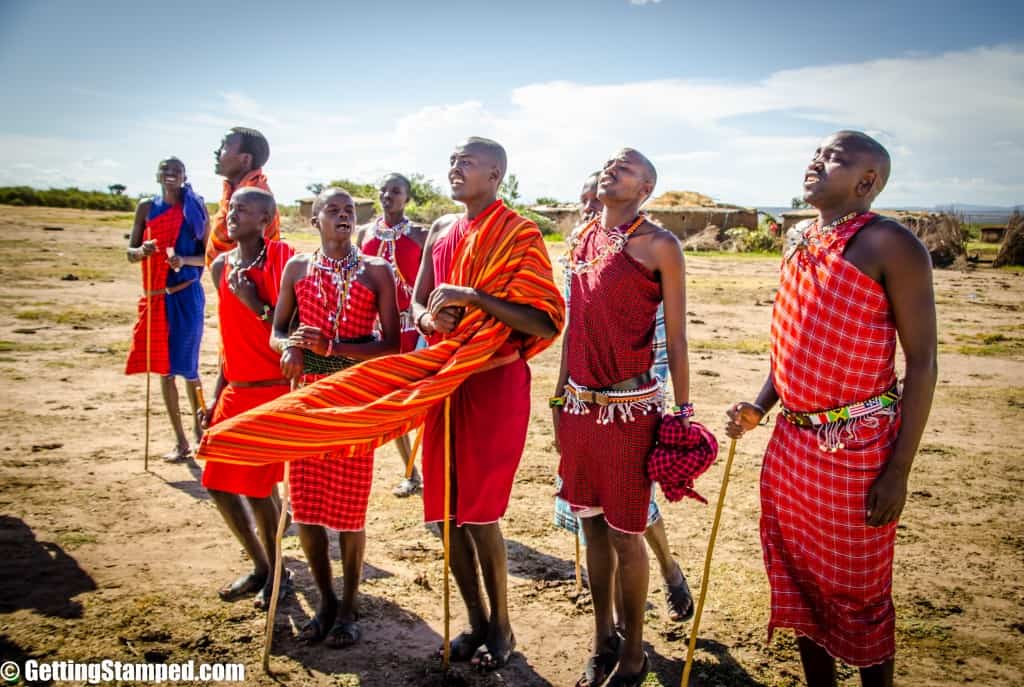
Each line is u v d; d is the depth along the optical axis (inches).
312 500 156.4
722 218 2044.8
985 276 1133.1
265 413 134.9
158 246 260.2
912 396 116.7
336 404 139.9
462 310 150.5
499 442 151.6
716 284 927.7
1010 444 313.0
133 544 201.8
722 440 311.6
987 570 200.1
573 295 145.4
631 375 141.4
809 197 123.8
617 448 141.0
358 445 143.8
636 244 138.6
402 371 145.0
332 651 156.6
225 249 227.8
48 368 387.2
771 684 148.6
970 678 151.2
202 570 189.2
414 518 227.8
